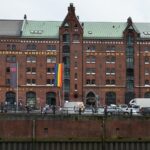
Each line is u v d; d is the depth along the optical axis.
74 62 158.88
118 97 159.12
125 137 82.56
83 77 158.75
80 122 82.69
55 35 159.88
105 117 82.88
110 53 159.62
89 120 82.69
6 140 81.69
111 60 159.88
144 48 160.00
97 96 158.50
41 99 157.25
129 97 159.25
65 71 158.62
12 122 82.12
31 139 81.94
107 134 82.56
